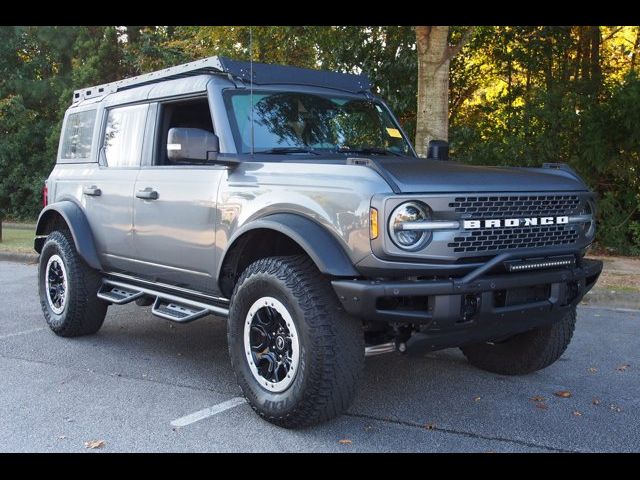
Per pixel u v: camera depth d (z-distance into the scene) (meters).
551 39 12.87
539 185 4.19
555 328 4.96
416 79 12.76
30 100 20.92
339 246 3.86
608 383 5.20
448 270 3.80
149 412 4.52
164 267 5.26
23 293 8.99
